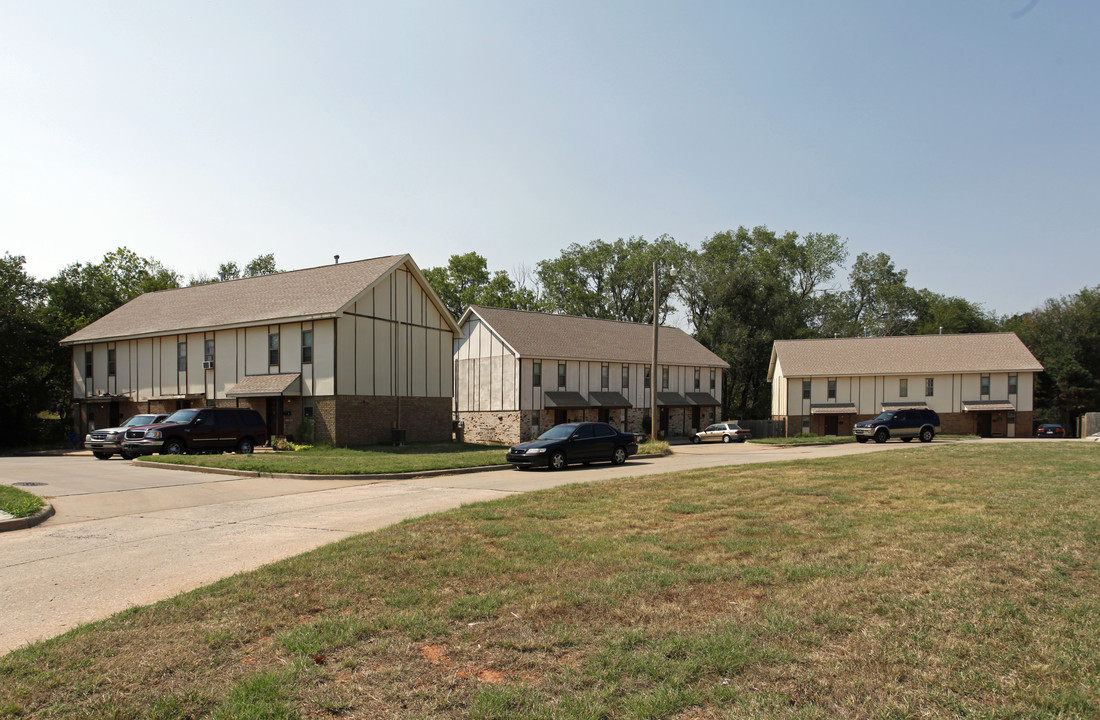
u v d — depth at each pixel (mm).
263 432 27047
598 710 4320
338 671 5004
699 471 17469
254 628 5871
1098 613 5906
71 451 33750
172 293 40656
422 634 5664
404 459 22297
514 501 12688
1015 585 6703
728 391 67812
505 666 5090
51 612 6773
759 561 7863
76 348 39219
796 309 66688
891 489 13422
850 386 53031
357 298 30000
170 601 6699
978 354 51531
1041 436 49469
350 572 7598
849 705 4395
